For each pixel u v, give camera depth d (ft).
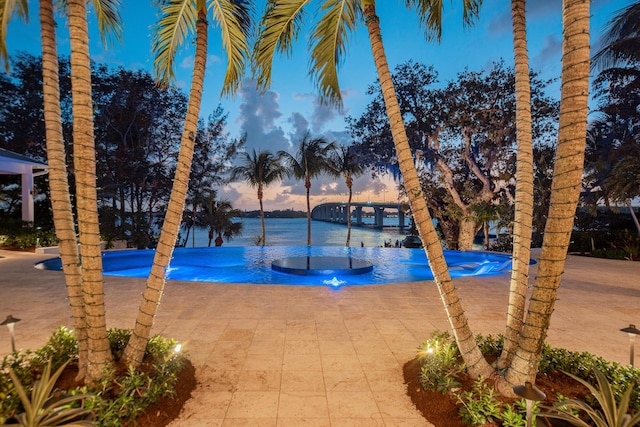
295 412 10.34
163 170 82.99
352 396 11.25
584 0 8.36
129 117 78.33
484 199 73.92
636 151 57.47
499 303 23.43
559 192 8.75
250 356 14.37
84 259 10.14
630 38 51.80
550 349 12.21
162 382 10.48
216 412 10.31
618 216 68.90
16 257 44.96
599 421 8.07
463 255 62.08
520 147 11.16
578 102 8.39
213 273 45.09
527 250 10.98
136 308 21.31
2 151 56.65
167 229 11.23
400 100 73.05
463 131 71.41
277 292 26.03
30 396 8.93
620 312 21.33
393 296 24.93
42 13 10.40
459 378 10.81
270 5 13.65
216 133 88.74
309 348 15.25
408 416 10.17
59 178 10.50
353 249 70.59
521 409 9.05
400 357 14.33
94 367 10.27
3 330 17.16
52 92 10.41
